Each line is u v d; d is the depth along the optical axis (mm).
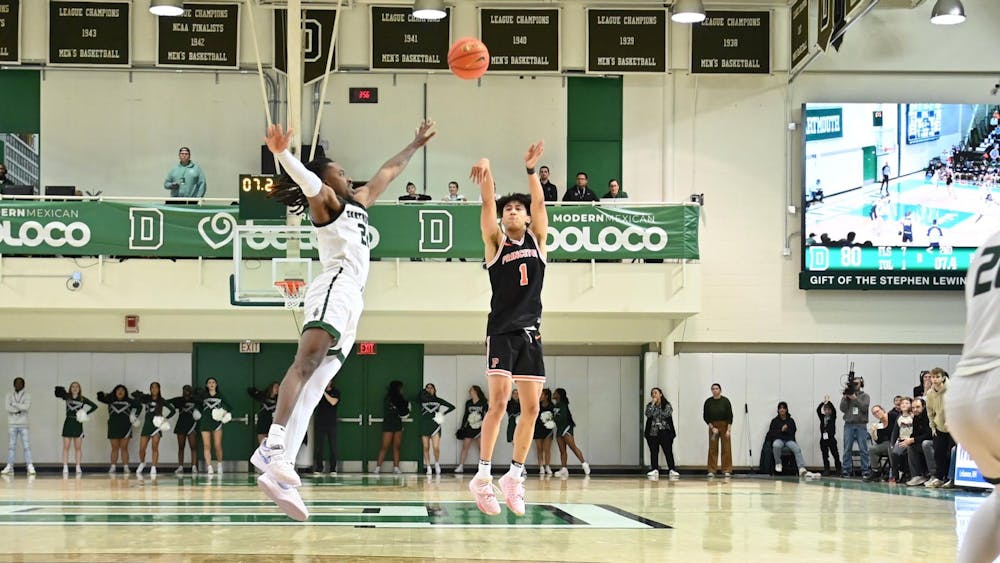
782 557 7348
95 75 22484
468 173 22875
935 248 22391
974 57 22812
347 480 18844
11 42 21984
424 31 22484
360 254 6469
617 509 11906
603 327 22062
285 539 8203
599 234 19828
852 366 22891
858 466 22234
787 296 22812
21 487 16172
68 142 22391
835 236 22469
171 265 19422
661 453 22547
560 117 22969
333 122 22672
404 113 22812
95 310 19703
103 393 21844
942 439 17312
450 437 23047
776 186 22906
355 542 8016
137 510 11234
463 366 23172
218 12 22281
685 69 22859
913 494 15383
